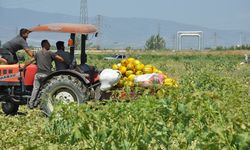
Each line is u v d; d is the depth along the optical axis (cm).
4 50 2778
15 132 2059
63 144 1688
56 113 1784
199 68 8606
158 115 1609
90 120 1570
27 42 2759
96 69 2812
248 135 1253
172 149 1520
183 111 1609
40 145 1714
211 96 1983
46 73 2700
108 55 15588
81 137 1537
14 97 2809
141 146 1386
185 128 1566
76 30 2652
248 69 8444
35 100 2692
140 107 1686
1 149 1814
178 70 8194
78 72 2677
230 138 1279
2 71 2798
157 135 1438
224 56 16112
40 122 2364
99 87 2692
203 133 1368
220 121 1544
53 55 2695
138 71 2745
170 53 19438
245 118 1631
